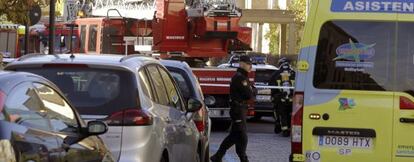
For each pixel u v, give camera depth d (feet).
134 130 30.37
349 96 32.81
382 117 32.71
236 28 86.74
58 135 24.29
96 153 27.20
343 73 32.89
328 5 32.96
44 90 24.90
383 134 32.71
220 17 86.17
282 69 76.95
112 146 30.09
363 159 32.81
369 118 32.76
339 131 32.91
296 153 33.22
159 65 38.52
